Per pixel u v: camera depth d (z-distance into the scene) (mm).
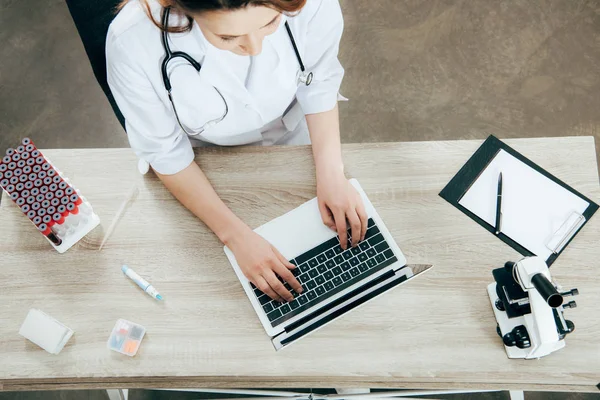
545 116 2314
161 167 1231
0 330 1183
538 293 1024
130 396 1994
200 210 1236
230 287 1200
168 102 1127
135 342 1157
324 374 1122
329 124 1334
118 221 1267
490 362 1113
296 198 1273
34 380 1167
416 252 1213
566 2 2492
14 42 2580
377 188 1273
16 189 1125
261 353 1144
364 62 2457
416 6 2525
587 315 1137
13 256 1242
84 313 1192
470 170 1276
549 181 1252
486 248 1208
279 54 1117
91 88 2482
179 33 980
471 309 1156
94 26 1063
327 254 1205
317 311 1167
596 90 2348
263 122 1337
